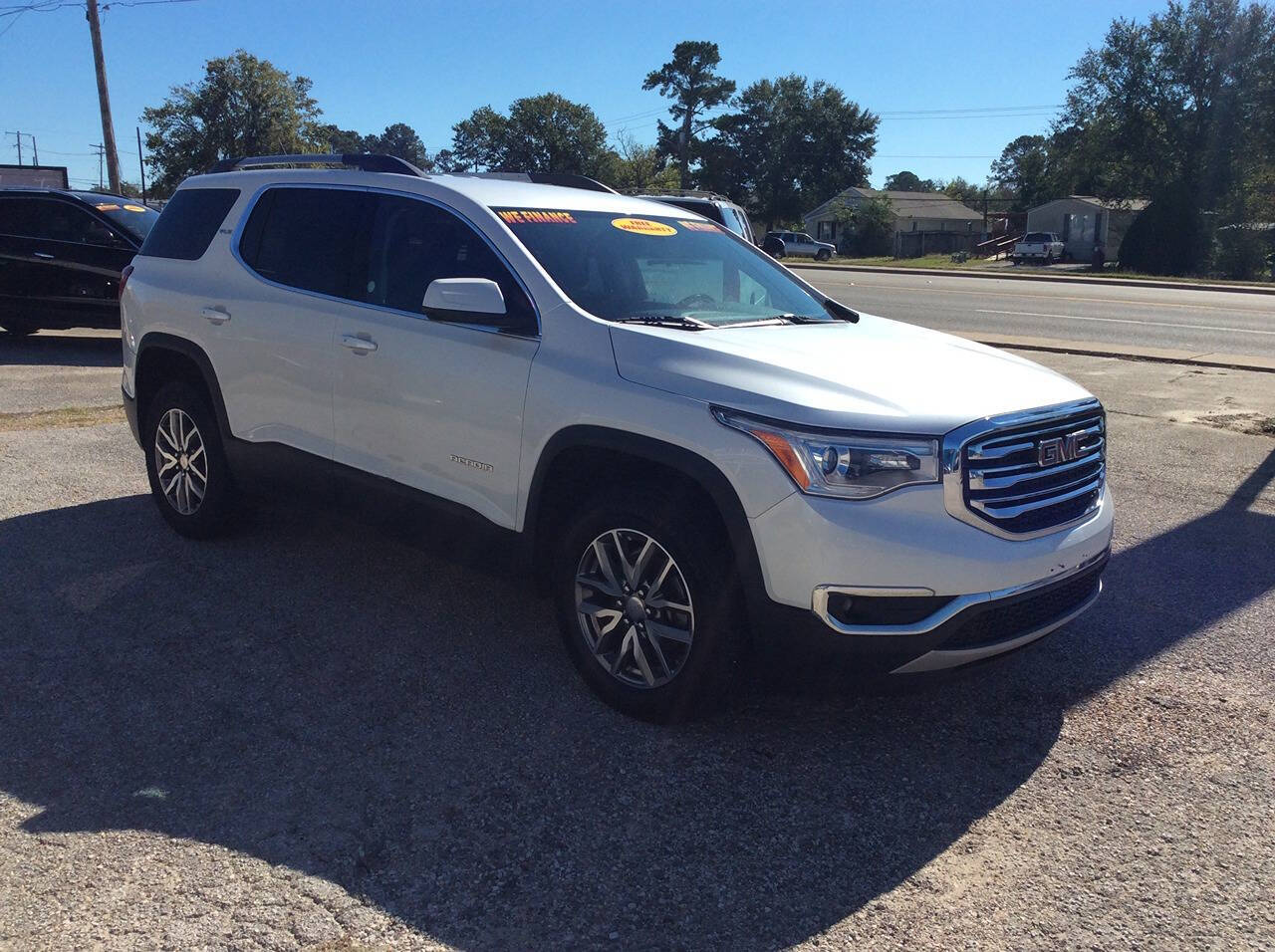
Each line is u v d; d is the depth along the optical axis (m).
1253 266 43.84
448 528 4.29
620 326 3.85
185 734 3.67
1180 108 52.56
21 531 5.76
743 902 2.85
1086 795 3.41
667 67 97.12
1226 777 3.53
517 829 3.15
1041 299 24.12
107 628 4.54
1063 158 58.25
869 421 3.28
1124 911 2.84
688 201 15.43
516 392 3.95
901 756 3.62
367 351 4.48
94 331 14.61
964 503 3.32
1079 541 3.65
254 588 5.02
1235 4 50.16
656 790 3.38
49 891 2.81
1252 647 4.54
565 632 3.96
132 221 12.46
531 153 73.12
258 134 51.28
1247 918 2.82
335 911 2.77
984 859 3.06
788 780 3.45
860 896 2.89
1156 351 14.13
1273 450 8.17
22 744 3.59
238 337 5.07
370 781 3.40
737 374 3.52
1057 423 3.64
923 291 26.92
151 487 5.82
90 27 30.09
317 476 4.81
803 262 51.88
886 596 3.25
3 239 12.23
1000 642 3.46
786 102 95.31
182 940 2.64
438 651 4.37
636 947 2.67
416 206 4.57
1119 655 4.45
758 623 3.39
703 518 3.52
